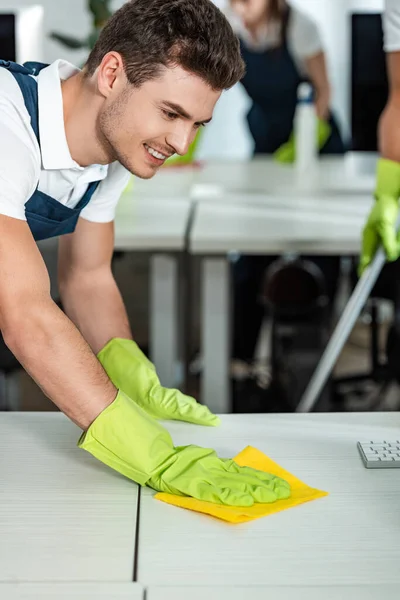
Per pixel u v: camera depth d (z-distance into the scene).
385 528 1.42
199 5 1.48
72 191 1.79
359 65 4.23
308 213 3.57
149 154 1.58
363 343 5.28
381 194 2.86
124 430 1.57
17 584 1.25
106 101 1.55
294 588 1.25
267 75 5.05
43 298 1.54
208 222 3.38
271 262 4.53
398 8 2.69
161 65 1.47
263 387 4.37
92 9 4.07
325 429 1.81
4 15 4.12
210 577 1.27
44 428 1.81
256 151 5.30
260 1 4.84
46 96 1.63
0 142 1.55
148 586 1.25
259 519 1.44
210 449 1.62
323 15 6.50
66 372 1.55
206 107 1.52
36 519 1.44
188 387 4.34
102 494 1.53
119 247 3.15
